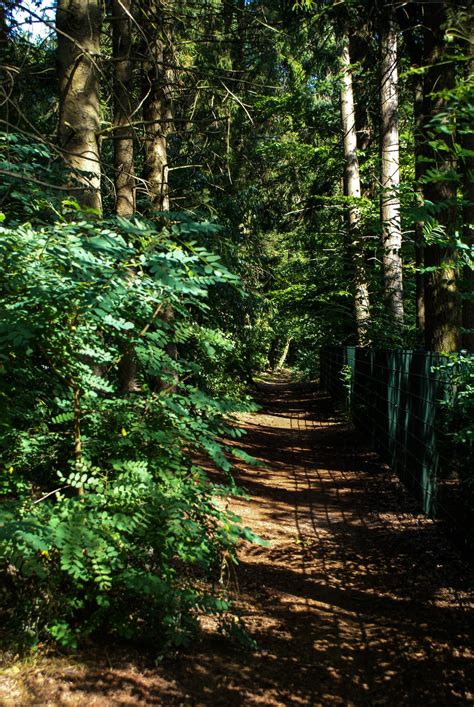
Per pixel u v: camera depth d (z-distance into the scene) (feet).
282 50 33.88
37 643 10.66
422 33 36.01
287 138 61.05
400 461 28.50
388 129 43.65
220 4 31.76
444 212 22.71
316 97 54.19
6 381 11.66
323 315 57.31
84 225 10.65
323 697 10.62
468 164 21.65
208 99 34.76
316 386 94.07
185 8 32.73
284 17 32.68
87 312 9.89
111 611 11.09
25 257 10.43
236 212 40.91
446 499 19.97
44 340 10.96
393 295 44.29
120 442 11.42
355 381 46.44
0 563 11.61
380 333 42.80
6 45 21.52
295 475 32.42
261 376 115.44
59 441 12.51
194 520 12.18
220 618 12.03
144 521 11.14
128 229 10.61
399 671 11.61
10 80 18.10
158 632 11.35
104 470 11.93
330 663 11.89
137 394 12.78
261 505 25.39
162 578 11.34
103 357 12.13
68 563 9.64
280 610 14.46
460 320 27.17
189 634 11.22
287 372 145.79
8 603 11.36
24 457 12.28
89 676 10.16
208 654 11.68
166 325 11.90
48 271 10.53
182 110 35.81
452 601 15.02
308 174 65.26
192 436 12.20
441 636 13.09
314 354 98.17
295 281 63.62
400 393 28.48
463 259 14.89
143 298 11.26
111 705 9.46
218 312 39.06
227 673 11.05
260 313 52.19
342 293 52.08
